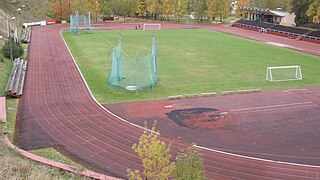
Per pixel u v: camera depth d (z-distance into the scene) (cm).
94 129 2495
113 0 10150
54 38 6669
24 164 1593
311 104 3153
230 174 1947
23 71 3953
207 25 9956
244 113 2886
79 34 7294
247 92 3472
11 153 1928
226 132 2497
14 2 9044
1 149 1959
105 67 4388
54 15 9669
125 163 2038
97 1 9744
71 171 1775
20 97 3155
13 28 7006
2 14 7512
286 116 2838
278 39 7469
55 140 2309
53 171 1723
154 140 1328
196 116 2794
